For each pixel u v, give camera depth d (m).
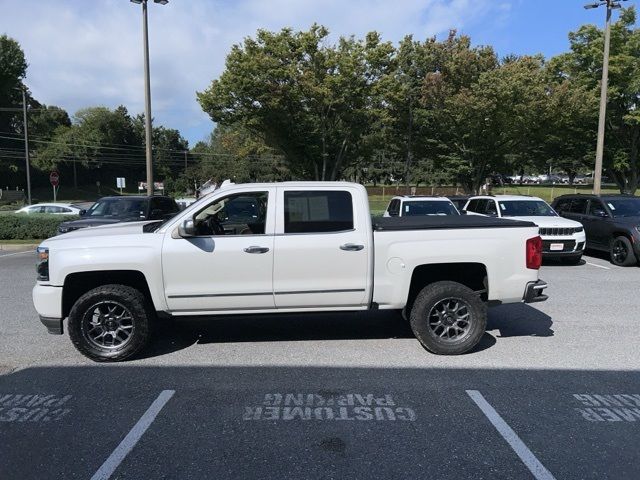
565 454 3.55
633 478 3.26
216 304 5.52
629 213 12.95
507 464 3.42
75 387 4.79
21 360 5.56
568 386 4.75
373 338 6.29
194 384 4.84
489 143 26.17
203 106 23.48
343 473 3.32
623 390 4.65
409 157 29.22
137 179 113.50
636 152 28.11
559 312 7.60
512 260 5.69
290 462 3.46
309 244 5.50
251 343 6.11
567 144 29.00
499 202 13.81
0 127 73.62
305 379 4.94
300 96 22.73
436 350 5.64
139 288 5.79
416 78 29.02
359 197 5.64
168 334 6.49
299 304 5.61
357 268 5.57
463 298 5.63
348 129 24.94
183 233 5.37
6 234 18.44
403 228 5.64
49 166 87.75
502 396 4.52
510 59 31.48
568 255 12.21
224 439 3.78
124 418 4.14
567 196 15.09
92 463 3.48
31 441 3.79
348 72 22.14
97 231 5.87
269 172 71.69
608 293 9.02
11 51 62.25
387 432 3.87
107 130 105.44
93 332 5.48
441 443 3.71
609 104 25.97
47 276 5.50
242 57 21.97
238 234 5.59
